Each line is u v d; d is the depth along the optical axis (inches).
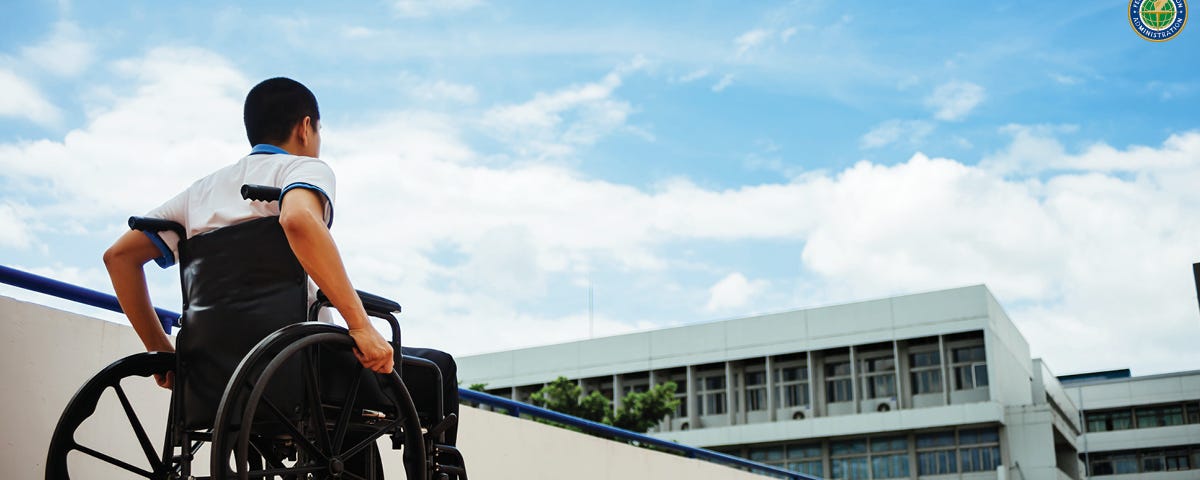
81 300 135.6
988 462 1599.4
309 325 85.3
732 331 1840.6
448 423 98.4
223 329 87.7
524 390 2018.9
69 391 131.3
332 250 86.3
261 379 80.4
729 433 1774.1
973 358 1653.5
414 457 92.6
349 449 89.3
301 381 86.0
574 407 1195.9
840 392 1749.5
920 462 1644.9
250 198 87.5
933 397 1667.1
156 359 98.7
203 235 90.7
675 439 1820.9
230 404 79.7
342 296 86.7
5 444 121.2
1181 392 2117.4
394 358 94.0
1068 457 1911.9
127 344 141.6
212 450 78.6
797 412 1756.9
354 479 97.8
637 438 291.7
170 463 92.2
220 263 89.4
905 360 1706.4
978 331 1654.8
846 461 1697.8
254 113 98.7
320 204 89.0
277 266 88.4
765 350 1796.3
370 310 93.5
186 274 92.0
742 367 1833.2
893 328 1705.2
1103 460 2130.9
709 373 1861.5
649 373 1913.1
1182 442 2074.3
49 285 129.7
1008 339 1748.3
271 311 87.7
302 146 99.4
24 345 125.9
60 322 131.6
